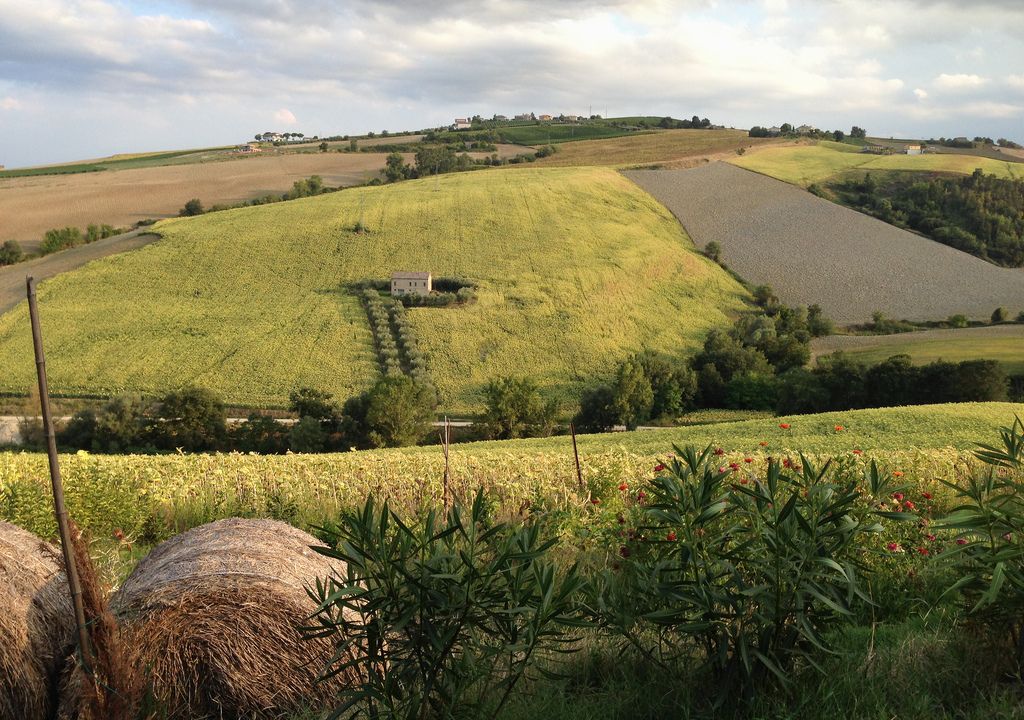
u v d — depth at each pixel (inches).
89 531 390.6
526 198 4904.0
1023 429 190.5
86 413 2250.2
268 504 516.7
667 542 186.1
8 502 410.9
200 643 204.1
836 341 3499.0
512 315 3420.3
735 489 179.3
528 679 188.5
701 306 3767.2
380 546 154.8
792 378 2672.2
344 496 551.5
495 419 2375.7
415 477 601.0
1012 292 4133.9
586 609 182.5
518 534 162.9
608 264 4030.5
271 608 206.4
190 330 3120.1
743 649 160.2
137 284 3540.8
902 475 411.5
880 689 169.3
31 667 193.3
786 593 168.6
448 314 3371.1
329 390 2726.4
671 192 5388.8
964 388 2428.6
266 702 205.6
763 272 4266.7
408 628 156.3
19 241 4286.4
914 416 1347.2
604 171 5787.4
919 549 263.3
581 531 390.3
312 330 3161.9
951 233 4805.6
